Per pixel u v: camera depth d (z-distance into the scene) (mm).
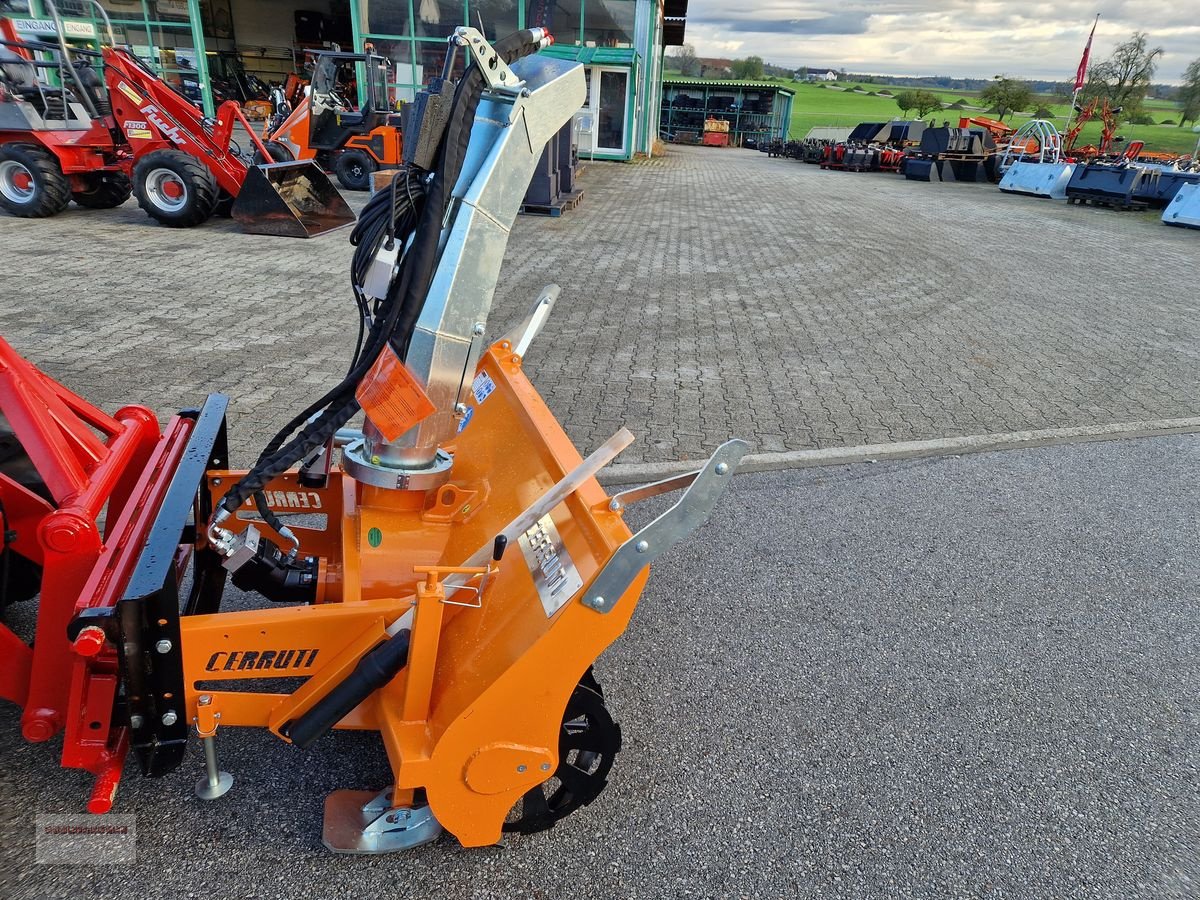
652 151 31438
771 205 17344
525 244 11266
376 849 2289
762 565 4031
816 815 2596
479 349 2322
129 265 8633
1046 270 11758
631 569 1958
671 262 10742
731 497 4688
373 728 2352
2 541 2475
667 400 5941
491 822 2219
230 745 2658
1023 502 4816
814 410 5953
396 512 2510
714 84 47938
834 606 3740
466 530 2521
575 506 2264
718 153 38312
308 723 2086
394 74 21344
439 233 2141
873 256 12062
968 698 3195
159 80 10328
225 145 10992
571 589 2025
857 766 2816
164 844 2281
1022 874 2426
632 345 7184
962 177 26828
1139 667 3443
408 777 2076
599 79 24453
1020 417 6055
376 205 2227
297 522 3332
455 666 2199
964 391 6562
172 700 2035
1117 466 5348
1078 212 19188
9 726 2645
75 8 20406
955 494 4875
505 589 2289
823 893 2318
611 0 23828
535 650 2002
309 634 2186
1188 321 9180
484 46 2076
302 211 11047
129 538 2189
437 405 2289
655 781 2688
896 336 8023
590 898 2236
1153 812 2691
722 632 3504
